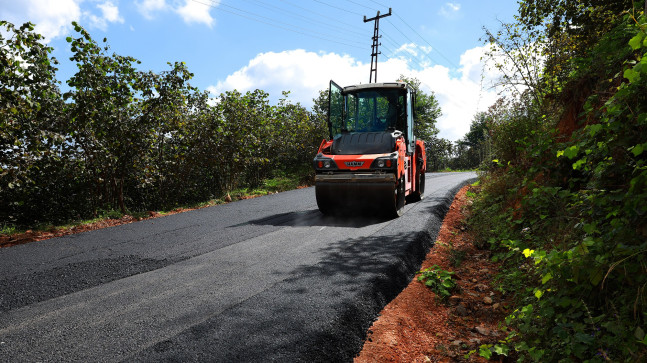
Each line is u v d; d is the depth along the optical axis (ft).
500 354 9.32
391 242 17.78
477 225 21.40
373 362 9.07
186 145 38.93
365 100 28.14
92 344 9.12
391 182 23.31
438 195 33.76
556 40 32.04
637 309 7.98
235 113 43.80
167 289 12.76
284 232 21.24
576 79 16.99
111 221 27.68
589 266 8.95
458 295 13.47
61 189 32.50
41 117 27.71
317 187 24.71
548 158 16.57
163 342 9.03
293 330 9.49
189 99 38.78
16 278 14.24
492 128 29.40
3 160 25.23
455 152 193.06
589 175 13.26
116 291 12.73
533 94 28.68
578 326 8.37
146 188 39.52
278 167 69.05
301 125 62.49
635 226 9.09
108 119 29.84
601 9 27.43
